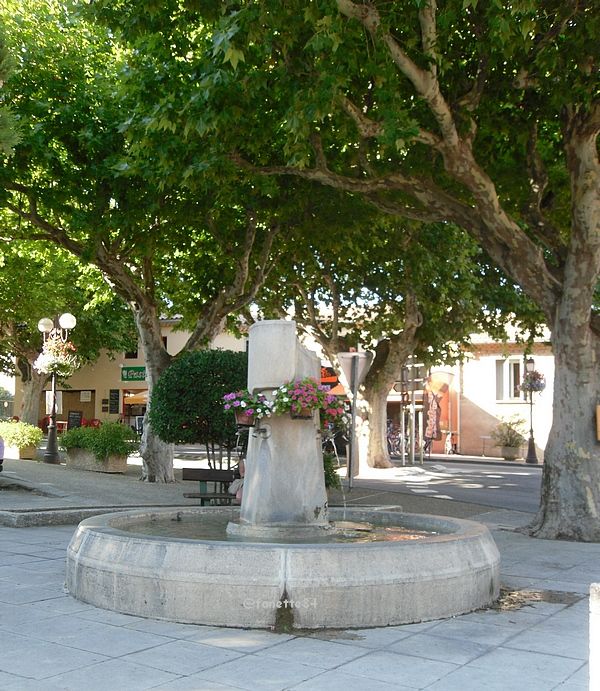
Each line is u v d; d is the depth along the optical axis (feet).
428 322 81.76
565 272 39.17
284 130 42.29
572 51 36.99
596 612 10.13
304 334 90.58
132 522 27.94
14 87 50.93
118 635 18.72
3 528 38.24
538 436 125.18
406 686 15.30
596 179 38.14
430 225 69.82
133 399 138.72
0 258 79.36
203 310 63.67
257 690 14.93
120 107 51.80
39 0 55.06
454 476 83.41
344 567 19.89
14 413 159.43
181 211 53.42
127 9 40.83
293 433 26.55
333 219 54.65
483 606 22.38
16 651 17.38
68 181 52.85
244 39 33.06
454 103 38.70
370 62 35.01
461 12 36.88
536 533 38.55
